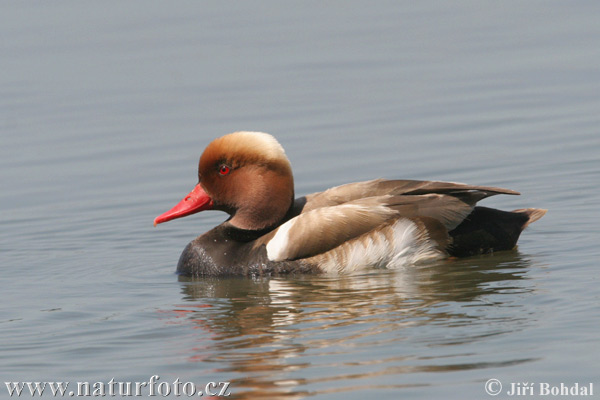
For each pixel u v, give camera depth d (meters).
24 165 17.83
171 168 17.34
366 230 11.75
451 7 25.66
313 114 19.20
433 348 8.80
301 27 24.39
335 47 22.89
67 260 13.17
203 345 9.34
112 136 18.84
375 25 24.39
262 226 12.28
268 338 9.38
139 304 10.91
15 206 16.06
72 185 16.88
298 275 11.81
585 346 8.64
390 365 8.49
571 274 10.88
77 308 10.83
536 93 19.67
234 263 12.07
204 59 22.48
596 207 14.11
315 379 8.31
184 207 12.46
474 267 11.51
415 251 11.75
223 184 12.34
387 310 9.98
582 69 20.70
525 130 18.00
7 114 19.98
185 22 25.08
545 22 23.91
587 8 24.77
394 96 19.94
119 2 26.64
